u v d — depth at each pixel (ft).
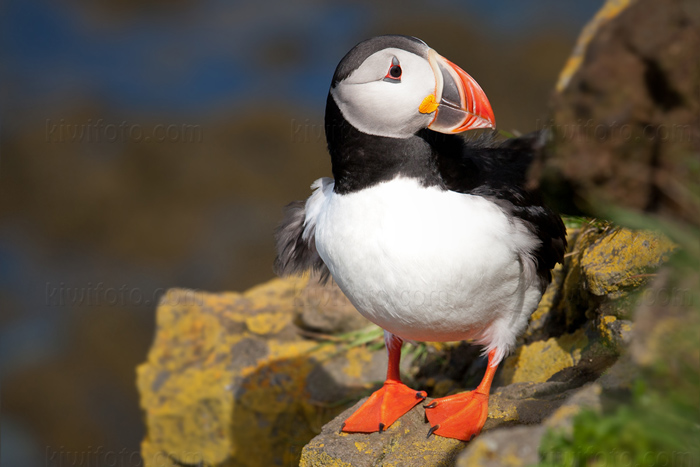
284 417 30.04
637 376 14.43
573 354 23.24
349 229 20.17
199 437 30.78
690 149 18.51
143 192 67.62
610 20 19.48
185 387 31.42
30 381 55.88
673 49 18.57
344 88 20.20
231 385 30.83
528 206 21.22
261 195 68.03
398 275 19.71
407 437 21.21
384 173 19.97
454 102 19.85
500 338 21.66
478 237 19.43
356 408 22.89
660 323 14.14
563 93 20.04
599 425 12.95
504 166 22.59
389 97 19.63
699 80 18.38
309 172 70.13
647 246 19.44
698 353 13.37
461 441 20.40
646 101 19.04
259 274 63.21
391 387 23.04
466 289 19.76
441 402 21.79
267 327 32.55
